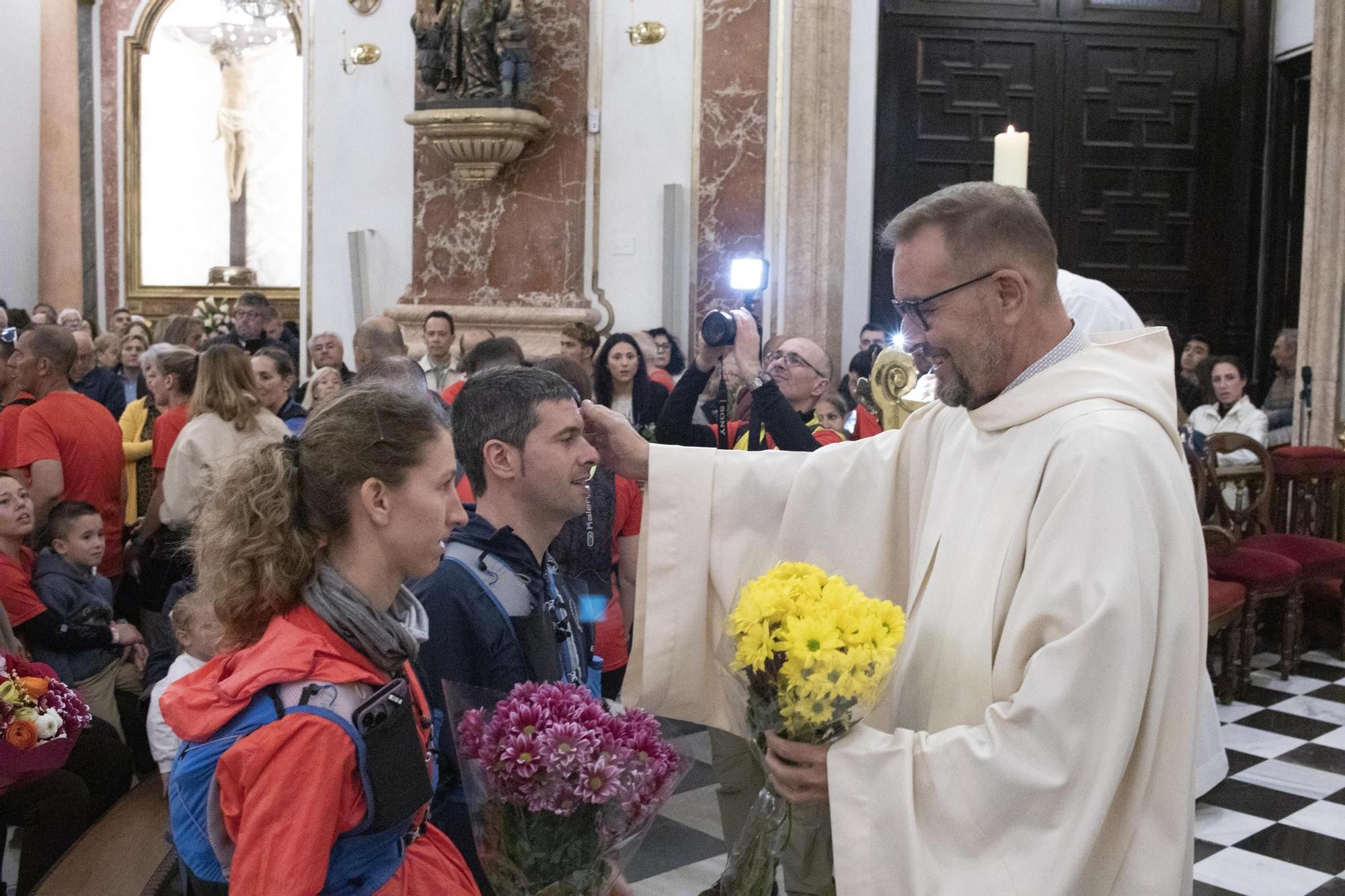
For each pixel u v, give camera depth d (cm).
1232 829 407
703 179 865
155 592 439
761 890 187
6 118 1191
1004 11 895
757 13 845
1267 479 600
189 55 1241
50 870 285
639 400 525
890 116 898
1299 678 579
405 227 954
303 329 984
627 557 359
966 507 204
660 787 163
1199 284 919
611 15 886
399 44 948
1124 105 905
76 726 301
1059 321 202
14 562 394
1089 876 186
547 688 165
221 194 1253
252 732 140
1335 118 725
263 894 133
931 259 197
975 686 193
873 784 180
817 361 407
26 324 772
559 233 903
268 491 153
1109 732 174
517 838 159
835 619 175
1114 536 179
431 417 158
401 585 162
